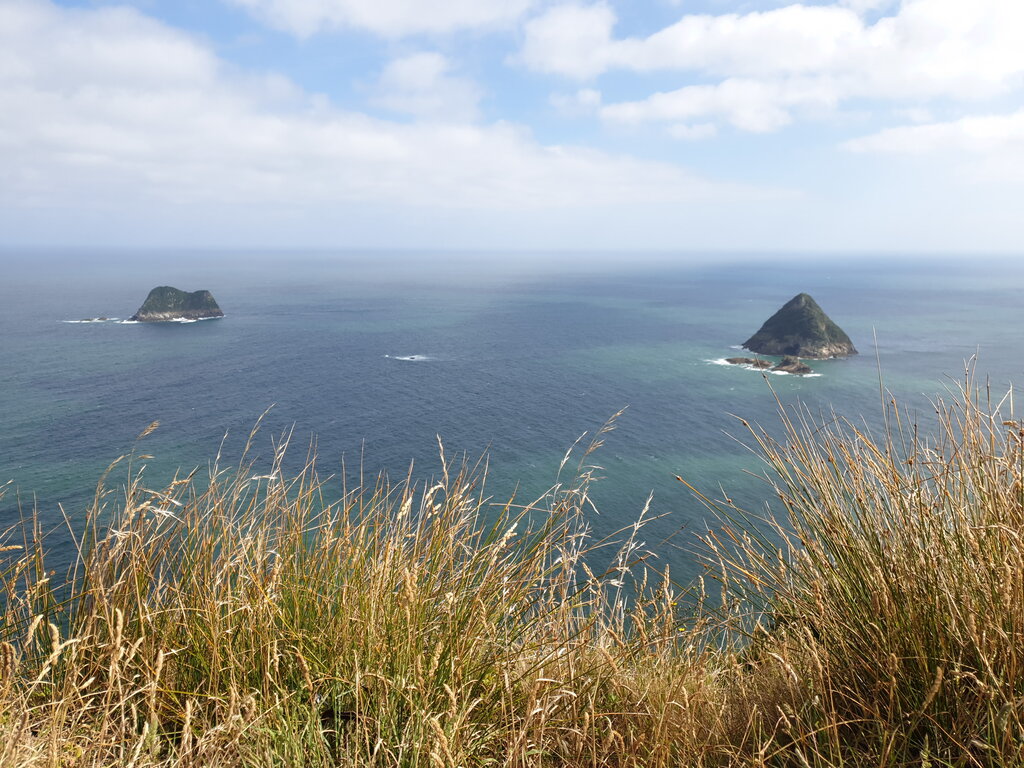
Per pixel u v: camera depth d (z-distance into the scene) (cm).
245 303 16250
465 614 313
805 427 354
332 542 348
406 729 256
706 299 18850
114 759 247
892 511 301
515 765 251
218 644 285
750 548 370
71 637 291
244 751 247
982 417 306
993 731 221
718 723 283
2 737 230
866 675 281
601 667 314
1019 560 237
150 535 331
